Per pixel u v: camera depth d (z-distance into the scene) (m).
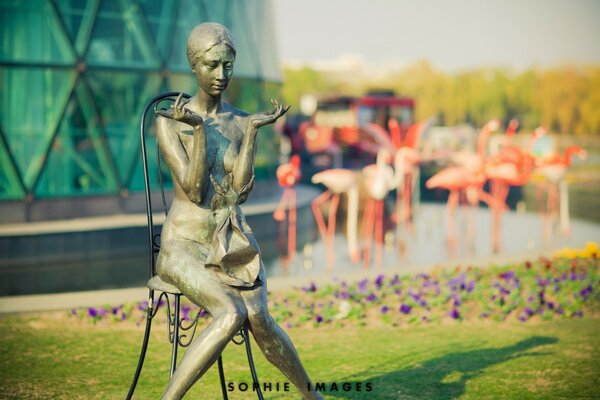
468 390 5.88
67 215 14.84
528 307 8.23
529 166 17.19
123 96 15.75
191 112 4.00
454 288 9.03
